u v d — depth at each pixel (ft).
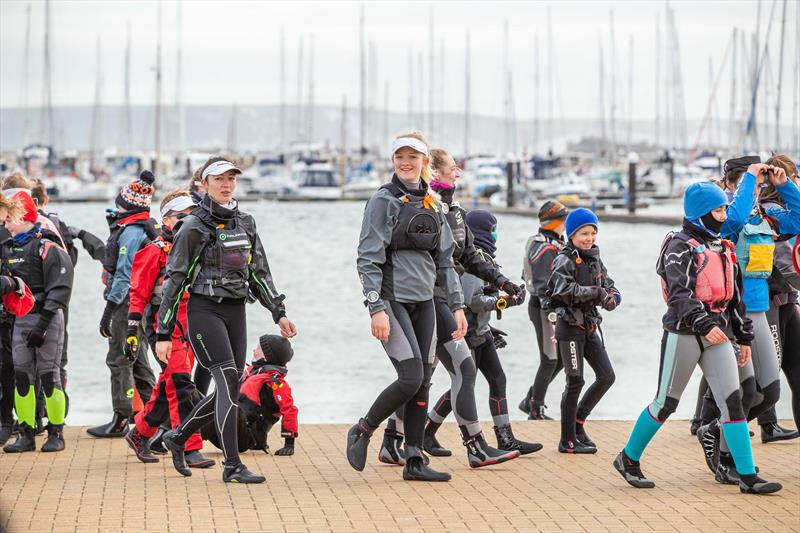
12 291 30.30
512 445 31.09
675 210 218.59
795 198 28.96
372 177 312.50
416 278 26.81
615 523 23.38
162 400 29.78
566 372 31.65
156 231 33.50
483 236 31.83
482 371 31.30
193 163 325.42
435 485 27.32
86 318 77.92
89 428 34.78
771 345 29.30
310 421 42.39
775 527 23.06
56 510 24.45
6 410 32.63
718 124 317.22
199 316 26.81
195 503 25.13
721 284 26.13
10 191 31.48
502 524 23.27
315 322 76.64
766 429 32.99
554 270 31.17
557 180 276.62
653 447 32.81
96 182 301.43
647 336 66.49
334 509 24.54
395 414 30.04
